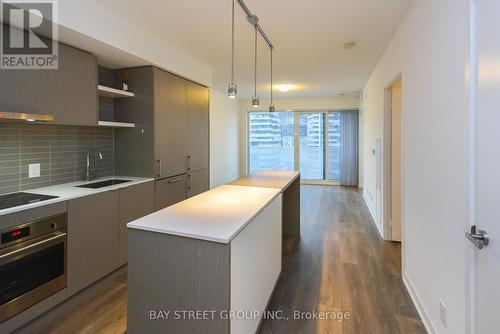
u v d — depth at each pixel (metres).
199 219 1.56
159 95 3.16
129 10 2.44
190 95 3.81
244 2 2.31
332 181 7.83
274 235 2.27
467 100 1.28
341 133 7.54
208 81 4.23
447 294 1.59
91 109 2.52
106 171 3.20
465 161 1.31
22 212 1.81
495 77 1.06
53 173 2.62
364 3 2.31
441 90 1.65
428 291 1.88
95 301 2.21
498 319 1.04
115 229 2.58
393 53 2.98
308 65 4.20
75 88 2.37
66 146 2.75
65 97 2.28
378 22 2.65
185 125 3.70
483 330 1.17
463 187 1.38
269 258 2.12
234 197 2.12
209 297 1.35
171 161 3.41
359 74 4.75
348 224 4.24
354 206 5.35
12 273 1.78
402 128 2.50
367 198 5.37
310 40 3.15
